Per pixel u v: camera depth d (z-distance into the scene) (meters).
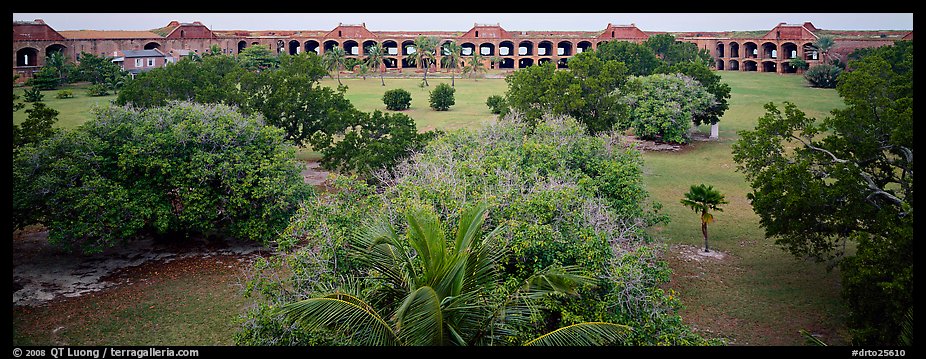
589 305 15.45
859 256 16.80
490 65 102.12
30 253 26.05
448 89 66.44
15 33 79.81
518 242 16.34
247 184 25.36
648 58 78.56
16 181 23.12
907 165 20.62
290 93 40.66
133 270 24.44
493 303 12.91
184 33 93.62
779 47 94.38
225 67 56.69
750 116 60.91
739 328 19.59
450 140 29.17
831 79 77.12
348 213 18.83
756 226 29.64
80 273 24.08
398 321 11.09
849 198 20.08
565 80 42.19
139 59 83.06
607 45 81.50
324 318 11.39
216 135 26.28
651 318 15.46
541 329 14.73
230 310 20.94
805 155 22.75
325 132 40.84
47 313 20.64
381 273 13.26
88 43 85.62
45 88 73.62
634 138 52.19
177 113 27.64
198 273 24.16
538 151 25.39
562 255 16.61
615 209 23.64
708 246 26.92
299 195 27.20
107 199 24.08
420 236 12.06
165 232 26.36
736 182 38.28
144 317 20.44
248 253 26.22
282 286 16.61
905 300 15.03
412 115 63.41
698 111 47.88
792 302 21.31
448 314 11.83
